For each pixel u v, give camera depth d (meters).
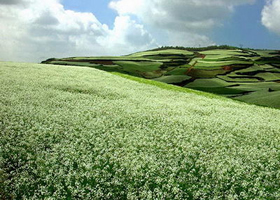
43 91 28.56
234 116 26.84
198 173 12.97
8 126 16.27
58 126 17.58
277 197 11.25
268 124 24.31
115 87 38.16
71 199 10.17
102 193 10.48
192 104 31.83
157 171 12.61
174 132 18.77
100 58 151.75
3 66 44.66
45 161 12.64
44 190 10.42
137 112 24.11
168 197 10.69
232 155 15.29
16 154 13.10
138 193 11.03
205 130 20.17
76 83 36.19
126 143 15.71
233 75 103.00
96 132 17.25
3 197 9.99
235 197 10.91
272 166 14.42
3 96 23.98
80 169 12.17
